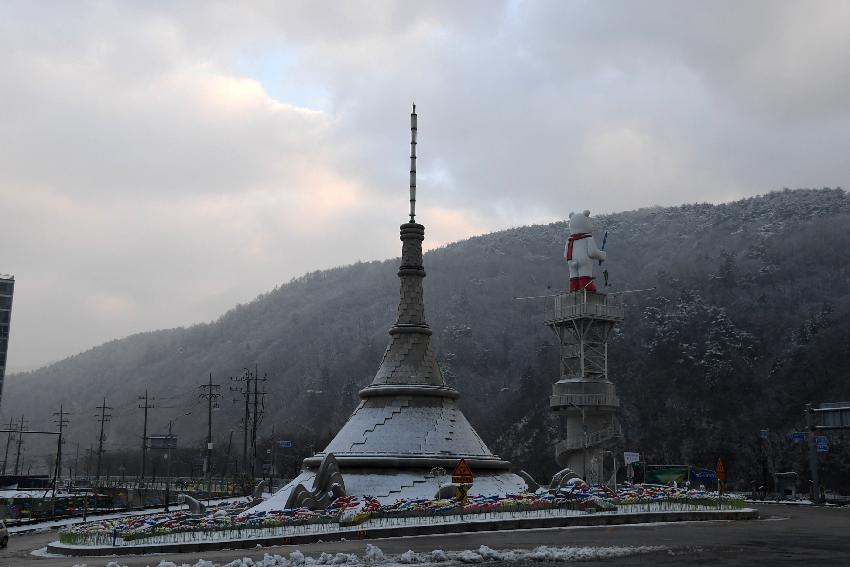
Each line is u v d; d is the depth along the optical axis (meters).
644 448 167.88
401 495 48.81
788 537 37.31
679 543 33.97
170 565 28.31
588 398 87.88
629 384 185.88
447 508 43.25
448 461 51.44
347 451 52.41
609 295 92.19
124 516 77.38
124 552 38.59
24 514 84.62
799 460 149.75
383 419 53.69
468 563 27.41
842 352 171.38
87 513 79.38
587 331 91.06
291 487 52.56
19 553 43.66
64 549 41.00
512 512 44.75
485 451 55.00
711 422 168.00
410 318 57.34
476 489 50.62
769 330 194.50
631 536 37.50
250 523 41.84
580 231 93.75
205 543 38.00
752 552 30.41
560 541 35.06
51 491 112.25
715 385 174.50
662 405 176.62
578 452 88.69
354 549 33.88
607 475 140.25
